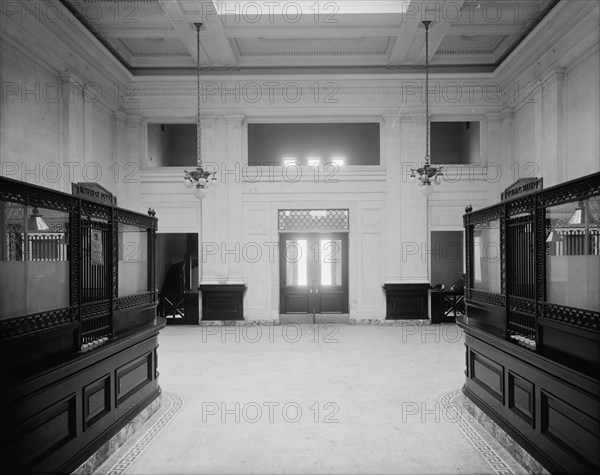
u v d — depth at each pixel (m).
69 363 3.45
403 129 12.20
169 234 15.64
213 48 10.68
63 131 9.02
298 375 6.95
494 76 11.84
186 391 6.15
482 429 4.76
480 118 12.20
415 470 3.86
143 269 5.68
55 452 3.36
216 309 12.12
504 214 4.59
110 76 11.02
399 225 12.15
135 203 12.18
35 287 3.49
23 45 7.62
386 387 6.28
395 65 11.73
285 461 4.04
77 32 9.00
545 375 3.60
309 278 12.44
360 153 15.32
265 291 12.19
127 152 12.14
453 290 12.49
